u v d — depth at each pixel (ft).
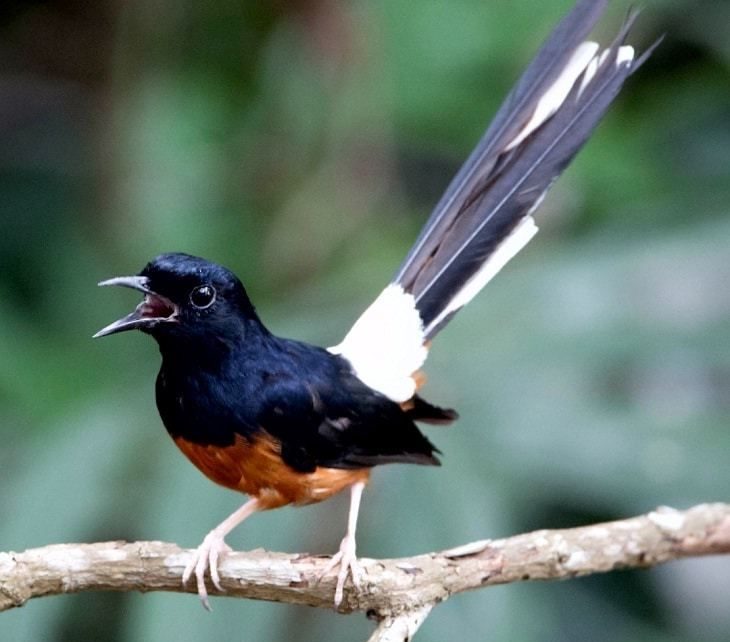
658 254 40.93
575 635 41.68
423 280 31.22
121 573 26.43
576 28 30.83
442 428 37.29
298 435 28.73
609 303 40.04
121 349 43.62
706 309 39.83
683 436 36.81
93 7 50.31
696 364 39.37
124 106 46.60
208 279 27.99
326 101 45.83
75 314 45.16
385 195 45.80
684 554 29.48
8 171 49.67
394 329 30.91
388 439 30.01
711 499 35.81
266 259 45.09
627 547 29.09
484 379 38.42
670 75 47.83
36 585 25.99
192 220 45.11
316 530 36.60
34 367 42.65
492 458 36.78
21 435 39.70
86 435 38.22
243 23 46.44
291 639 38.99
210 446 28.68
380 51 45.62
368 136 45.70
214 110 46.34
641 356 38.83
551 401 37.76
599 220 44.73
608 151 44.86
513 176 31.04
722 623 42.68
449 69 45.55
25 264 47.47
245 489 29.50
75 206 48.70
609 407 37.70
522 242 30.71
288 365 28.99
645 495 36.14
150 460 36.88
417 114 45.70
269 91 46.19
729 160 46.01
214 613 33.81
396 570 26.94
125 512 35.94
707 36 46.96
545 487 36.42
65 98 51.34
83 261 46.34
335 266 44.91
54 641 39.09
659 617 42.52
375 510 36.01
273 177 45.75
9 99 51.34
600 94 30.60
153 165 45.44
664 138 46.39
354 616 39.09
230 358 28.35
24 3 51.75
